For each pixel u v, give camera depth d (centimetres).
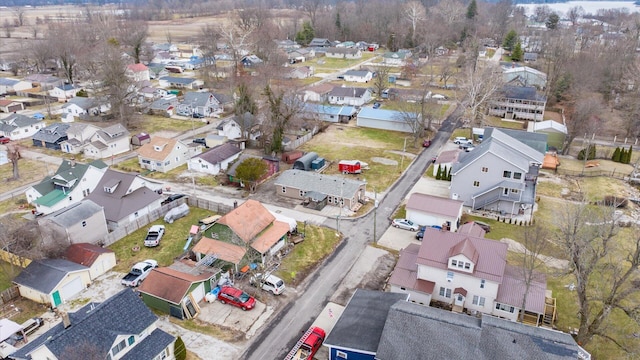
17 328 3556
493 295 3844
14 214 5719
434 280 4050
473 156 5991
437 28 17062
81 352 2933
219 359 3444
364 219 5647
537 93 9900
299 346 3494
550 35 15912
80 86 12350
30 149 8131
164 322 3825
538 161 6088
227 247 4578
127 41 15675
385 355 3039
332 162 7419
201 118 9950
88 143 7788
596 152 7900
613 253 4794
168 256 4797
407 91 10725
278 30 18412
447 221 5300
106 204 5453
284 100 7738
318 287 4328
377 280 4453
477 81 8862
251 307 3988
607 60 11394
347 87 11156
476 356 2942
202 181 6738
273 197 6203
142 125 9419
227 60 15138
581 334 3497
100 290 4241
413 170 7181
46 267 4188
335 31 19750
